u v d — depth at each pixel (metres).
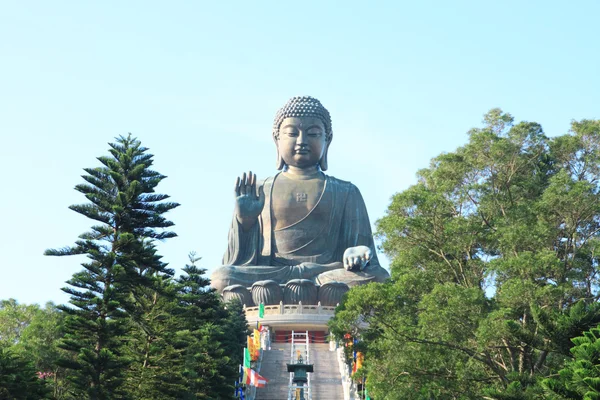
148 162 45.47
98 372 41.66
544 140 49.94
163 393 46.38
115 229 44.75
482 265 45.09
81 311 42.78
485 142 48.50
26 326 61.12
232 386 53.34
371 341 49.34
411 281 45.44
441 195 46.59
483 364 44.16
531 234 42.72
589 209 43.47
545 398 37.28
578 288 42.69
